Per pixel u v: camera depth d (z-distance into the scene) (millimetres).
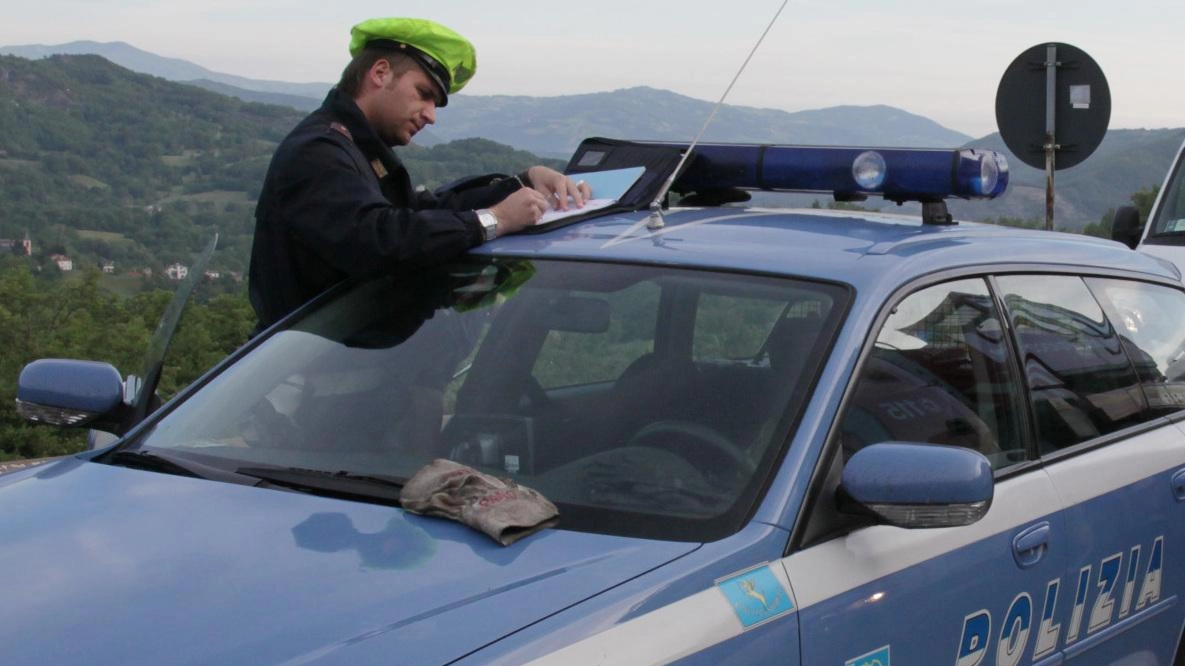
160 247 190500
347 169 3857
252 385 3449
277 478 3076
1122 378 4242
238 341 31406
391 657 2254
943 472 2799
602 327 3324
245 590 2473
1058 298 4105
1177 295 4840
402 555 2613
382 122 4305
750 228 3740
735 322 3215
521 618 2391
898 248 3557
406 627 2342
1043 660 3555
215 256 3945
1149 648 4109
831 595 2799
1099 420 4016
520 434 3123
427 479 2863
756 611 2629
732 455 2941
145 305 65312
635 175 4219
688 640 2488
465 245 3668
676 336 3270
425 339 3455
